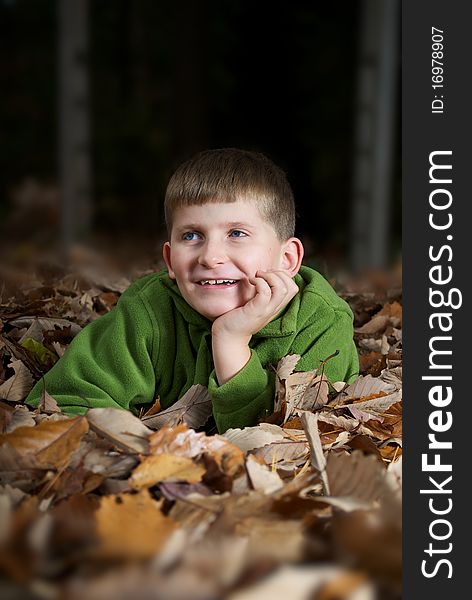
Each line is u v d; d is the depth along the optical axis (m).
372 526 1.30
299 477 1.62
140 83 13.88
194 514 1.42
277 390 2.09
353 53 11.56
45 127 13.96
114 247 9.84
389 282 4.96
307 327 2.32
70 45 7.47
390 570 1.28
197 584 1.16
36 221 11.95
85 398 2.18
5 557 1.23
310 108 11.84
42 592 1.16
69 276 4.18
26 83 13.98
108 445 1.68
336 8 11.49
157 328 2.29
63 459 1.61
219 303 2.15
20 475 1.57
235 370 2.08
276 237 2.26
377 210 7.51
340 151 11.72
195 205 2.16
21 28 13.93
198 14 11.48
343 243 11.44
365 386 2.25
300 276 2.48
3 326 2.91
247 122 12.38
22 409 1.97
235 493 1.54
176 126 11.67
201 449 1.64
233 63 12.26
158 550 1.24
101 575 1.19
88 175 7.74
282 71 11.95
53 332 2.82
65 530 1.30
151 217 12.58
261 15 11.76
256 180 2.20
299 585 1.17
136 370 2.26
